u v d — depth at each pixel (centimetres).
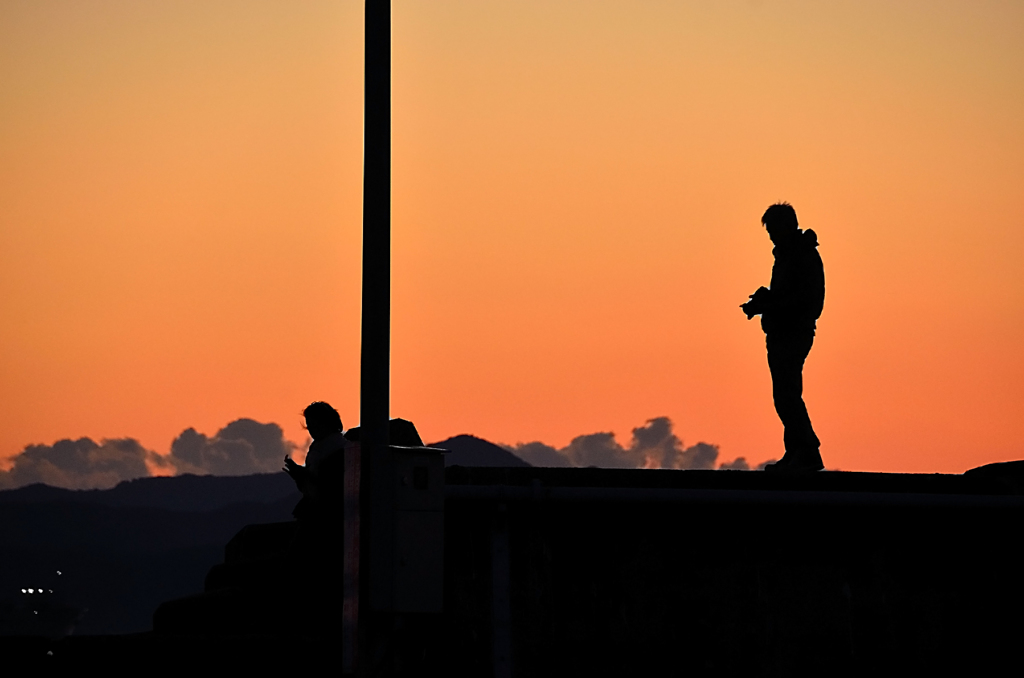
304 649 2772
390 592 2134
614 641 3073
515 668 2995
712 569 3173
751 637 3156
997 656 3278
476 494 2975
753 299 3769
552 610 3061
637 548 3142
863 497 3209
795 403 3716
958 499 3275
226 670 2752
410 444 3309
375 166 2267
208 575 3569
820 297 3756
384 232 2248
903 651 3244
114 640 2764
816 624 3203
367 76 2298
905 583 3284
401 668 2295
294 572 3150
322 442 3306
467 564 2995
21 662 2711
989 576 3331
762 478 3366
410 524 2166
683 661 3105
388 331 2228
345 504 2255
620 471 3241
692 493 3108
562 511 3125
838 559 3256
